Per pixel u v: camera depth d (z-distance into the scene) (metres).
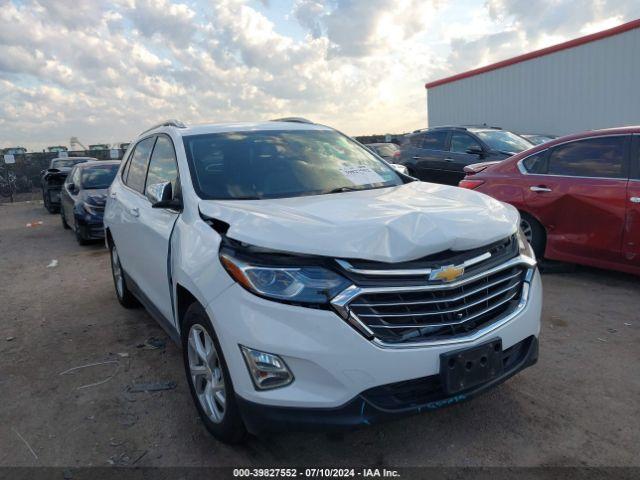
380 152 18.14
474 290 2.67
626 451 2.80
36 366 4.22
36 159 23.66
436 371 2.53
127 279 4.98
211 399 3.01
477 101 19.50
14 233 12.28
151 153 4.58
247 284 2.56
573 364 3.79
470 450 2.87
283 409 2.49
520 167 6.19
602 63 15.20
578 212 5.52
